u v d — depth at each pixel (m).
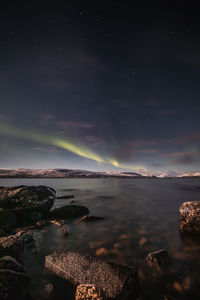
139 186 25.52
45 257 3.88
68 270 3.39
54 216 7.68
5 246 3.67
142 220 7.38
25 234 5.02
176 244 4.83
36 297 2.72
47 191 8.48
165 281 3.22
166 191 18.81
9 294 2.43
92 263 3.53
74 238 5.27
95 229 6.17
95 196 14.64
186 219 5.64
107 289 2.90
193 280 3.23
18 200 7.34
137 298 2.79
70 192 17.53
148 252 4.34
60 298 2.74
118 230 6.07
